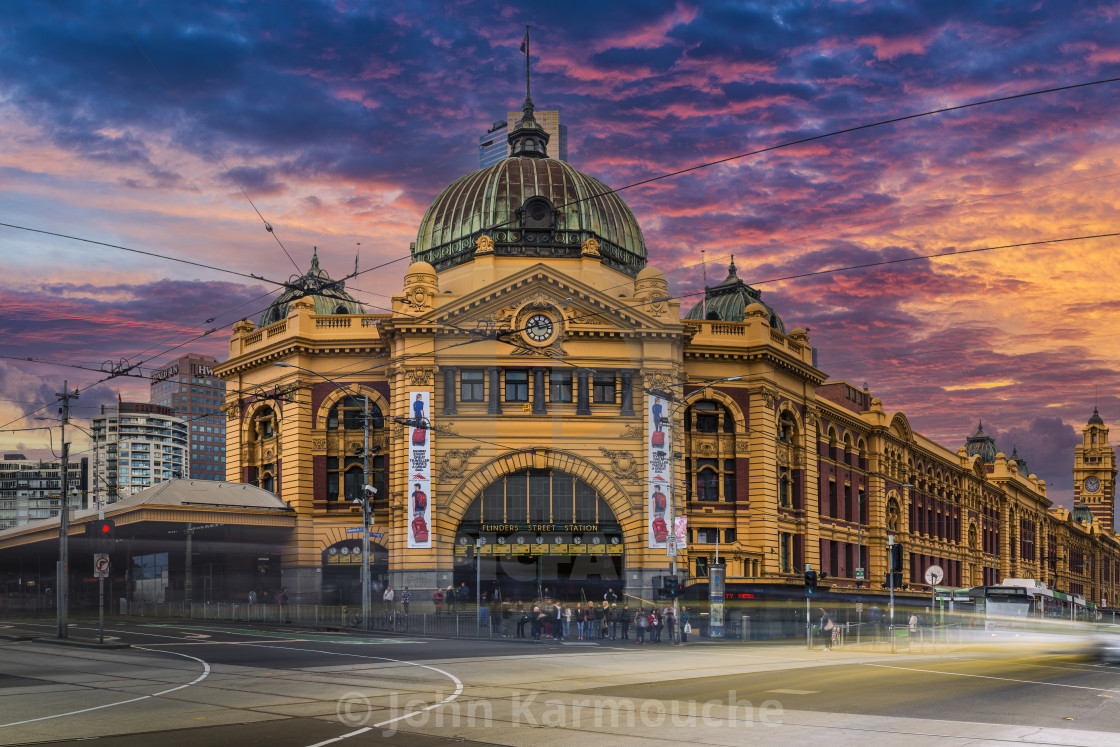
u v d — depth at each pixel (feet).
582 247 239.91
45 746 59.57
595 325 222.48
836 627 178.91
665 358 224.53
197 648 134.31
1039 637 189.06
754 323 248.93
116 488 236.63
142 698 81.25
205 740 61.52
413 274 223.30
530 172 256.93
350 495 241.55
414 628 190.80
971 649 165.68
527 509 221.25
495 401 219.61
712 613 194.49
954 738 61.72
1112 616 408.67
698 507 243.40
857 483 306.35
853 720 69.41
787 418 262.06
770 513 244.42
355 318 244.01
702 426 247.70
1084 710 76.38
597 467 221.05
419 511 217.56
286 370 244.01
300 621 210.79
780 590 213.46
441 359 221.05
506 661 119.24
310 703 78.18
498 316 221.25
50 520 266.57
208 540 242.99
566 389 221.66
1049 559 526.98
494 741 61.41
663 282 226.58
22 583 309.63
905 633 213.46
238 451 259.19
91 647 133.90
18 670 104.47
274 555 240.94
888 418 323.57
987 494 449.06
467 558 215.72
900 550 175.32
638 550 218.79
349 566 239.30
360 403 240.94
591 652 140.56
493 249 237.25
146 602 256.52
